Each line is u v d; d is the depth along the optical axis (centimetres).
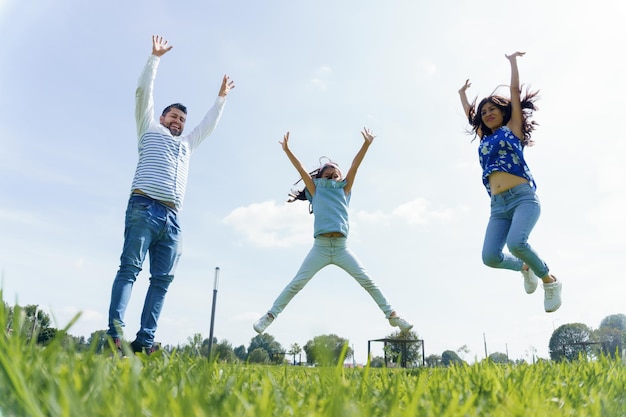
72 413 71
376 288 519
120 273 382
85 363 118
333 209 530
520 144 439
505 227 434
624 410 133
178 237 430
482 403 119
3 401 82
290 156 557
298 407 105
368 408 92
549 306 427
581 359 304
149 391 99
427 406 118
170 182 422
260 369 207
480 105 466
